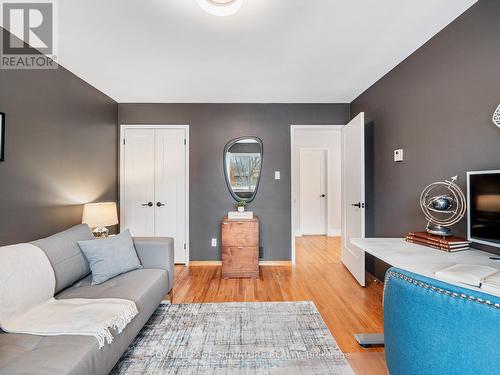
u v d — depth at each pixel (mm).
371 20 1806
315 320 2105
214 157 3607
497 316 553
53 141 2359
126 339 1494
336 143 5777
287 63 2457
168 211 3621
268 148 3605
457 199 1777
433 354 658
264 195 3602
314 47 2170
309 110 3607
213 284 2900
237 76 2746
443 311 630
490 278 1035
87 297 1643
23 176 2031
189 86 3031
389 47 2178
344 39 2049
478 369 584
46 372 1002
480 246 1593
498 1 1502
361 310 2271
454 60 1807
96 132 3080
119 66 2500
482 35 1597
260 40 2059
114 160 3516
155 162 3621
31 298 1428
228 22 1821
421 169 2162
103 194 3234
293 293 2639
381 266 2855
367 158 3121
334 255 4074
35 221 2148
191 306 2355
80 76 2727
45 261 1593
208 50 2215
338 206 5738
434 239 1653
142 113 3602
